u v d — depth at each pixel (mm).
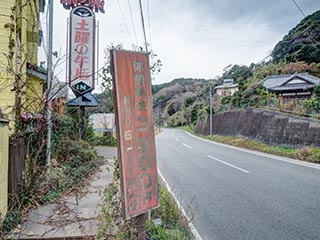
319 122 12992
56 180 4770
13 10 5297
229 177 7445
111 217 2979
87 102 9234
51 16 5770
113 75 2271
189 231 3537
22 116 4504
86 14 8484
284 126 15539
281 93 23766
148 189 2439
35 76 6977
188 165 9594
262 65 36156
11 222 3121
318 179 7160
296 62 29062
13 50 5387
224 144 19406
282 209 4648
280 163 10062
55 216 3523
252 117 20266
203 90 47562
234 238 3459
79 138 8047
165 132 38375
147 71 2547
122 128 2266
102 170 6746
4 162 3193
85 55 8484
